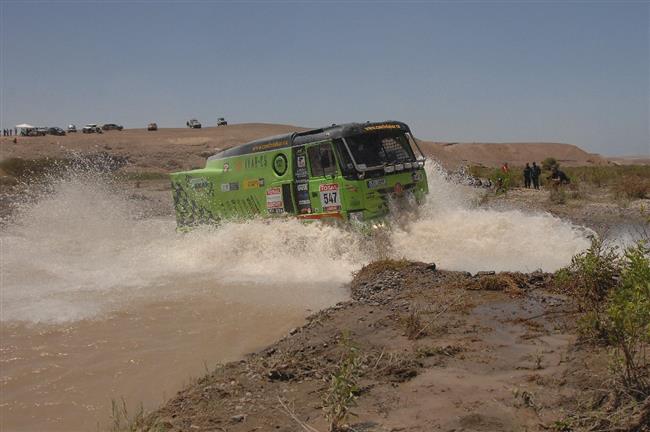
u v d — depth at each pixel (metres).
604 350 5.75
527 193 27.86
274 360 6.56
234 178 15.17
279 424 4.98
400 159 13.59
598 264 7.77
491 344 6.59
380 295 9.16
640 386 4.73
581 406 4.73
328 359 6.48
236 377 6.15
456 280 9.40
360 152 12.84
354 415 4.77
